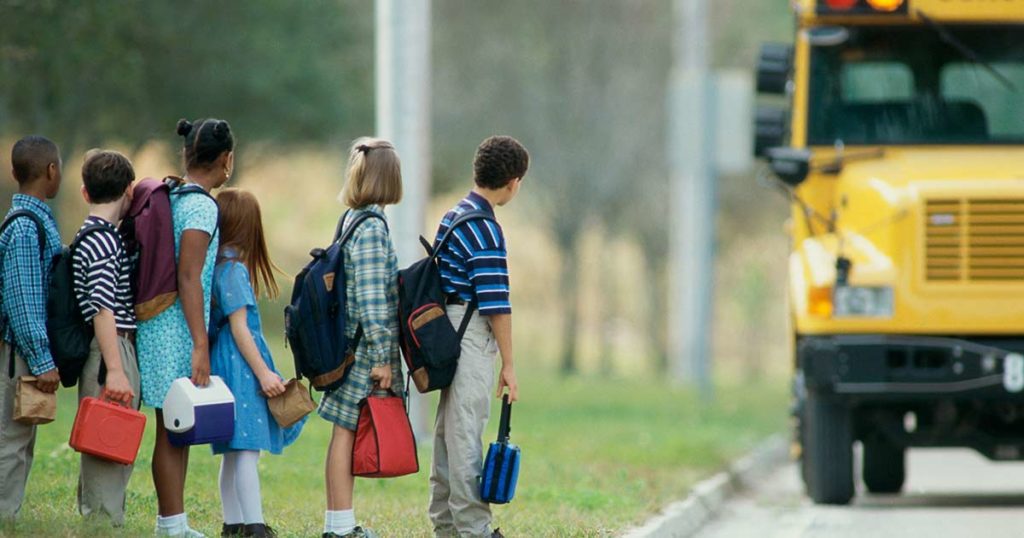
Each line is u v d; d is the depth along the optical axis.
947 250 31.67
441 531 22.20
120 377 20.19
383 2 40.22
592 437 47.53
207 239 20.64
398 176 21.52
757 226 127.62
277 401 21.16
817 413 33.72
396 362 21.52
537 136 104.50
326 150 80.31
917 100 35.41
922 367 31.66
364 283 20.95
